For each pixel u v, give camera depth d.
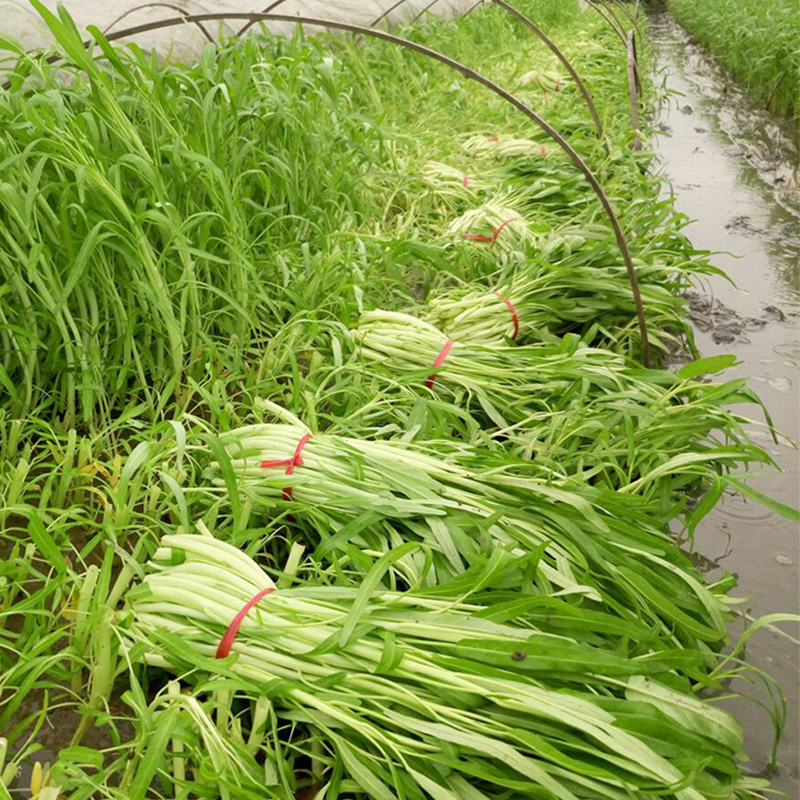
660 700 1.27
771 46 6.68
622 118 5.50
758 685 1.67
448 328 2.65
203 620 1.40
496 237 3.29
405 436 1.90
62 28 1.81
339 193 3.02
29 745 1.38
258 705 1.28
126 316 2.11
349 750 1.21
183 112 2.45
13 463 1.93
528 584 1.47
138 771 1.12
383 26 6.08
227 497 1.72
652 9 17.88
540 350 2.35
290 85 2.84
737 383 2.00
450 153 4.35
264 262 2.59
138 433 1.89
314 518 1.67
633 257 2.94
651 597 1.50
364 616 1.35
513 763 1.15
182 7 4.07
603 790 1.14
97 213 2.06
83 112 2.08
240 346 2.40
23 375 2.09
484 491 1.69
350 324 2.47
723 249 3.93
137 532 1.73
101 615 1.38
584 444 2.18
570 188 3.82
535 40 8.49
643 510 1.87
